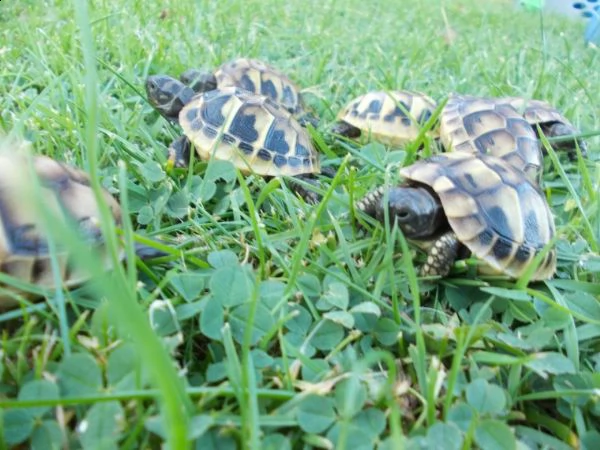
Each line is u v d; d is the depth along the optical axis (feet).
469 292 0.35
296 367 0.27
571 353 0.30
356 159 0.53
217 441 0.22
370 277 0.34
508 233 0.35
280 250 0.36
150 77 0.54
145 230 0.37
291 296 0.31
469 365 0.29
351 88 0.75
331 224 0.38
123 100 0.56
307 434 0.24
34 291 0.26
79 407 0.23
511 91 0.80
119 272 0.24
